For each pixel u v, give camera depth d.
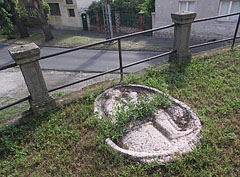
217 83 3.86
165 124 3.05
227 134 2.71
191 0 11.72
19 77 9.05
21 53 3.01
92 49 12.96
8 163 2.67
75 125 3.17
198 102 3.41
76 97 3.92
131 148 2.72
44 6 16.70
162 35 14.43
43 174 2.48
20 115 3.55
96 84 4.38
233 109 3.21
